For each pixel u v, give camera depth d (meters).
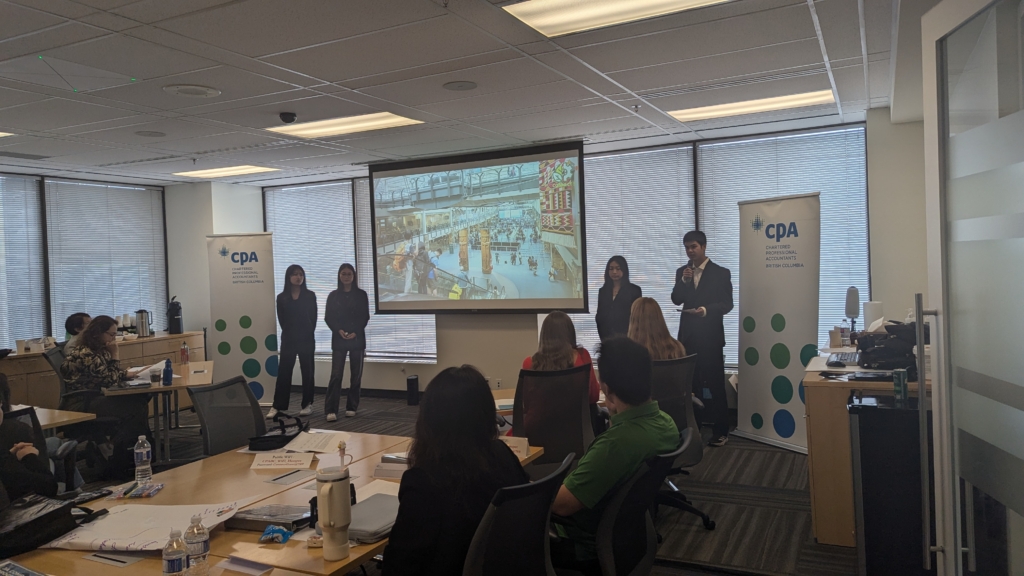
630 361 2.14
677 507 3.69
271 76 3.95
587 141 6.34
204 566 1.67
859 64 4.03
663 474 2.04
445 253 6.92
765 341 5.25
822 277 6.03
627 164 6.79
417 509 1.61
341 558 1.72
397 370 7.86
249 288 7.41
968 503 1.95
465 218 6.80
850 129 5.87
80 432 4.66
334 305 6.80
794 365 5.00
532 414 3.16
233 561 1.73
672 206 6.59
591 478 2.05
